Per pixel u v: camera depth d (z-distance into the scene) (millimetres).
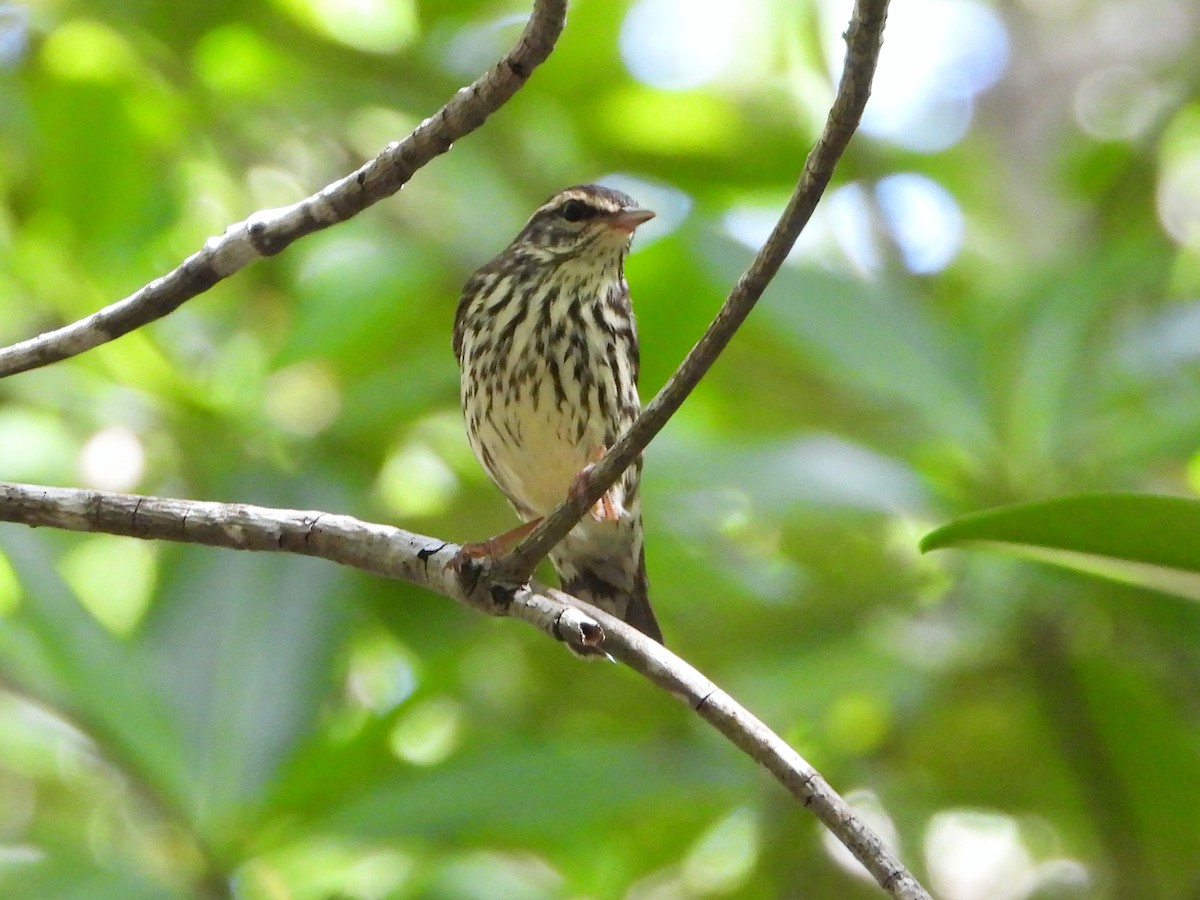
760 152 13445
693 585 11445
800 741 11117
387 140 13836
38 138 12211
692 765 9383
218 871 8570
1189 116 14750
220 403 11758
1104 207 13094
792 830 11031
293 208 6555
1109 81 14594
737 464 10336
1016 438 10320
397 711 8906
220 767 8688
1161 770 10242
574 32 13219
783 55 14555
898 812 11156
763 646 11078
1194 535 5789
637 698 11695
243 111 13242
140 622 9211
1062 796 11055
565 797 8883
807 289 10703
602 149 13508
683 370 5953
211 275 6617
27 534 9195
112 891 8266
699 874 12289
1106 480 10219
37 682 8914
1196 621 10414
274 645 9141
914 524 10648
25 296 12508
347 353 12133
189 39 13070
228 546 6719
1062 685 10406
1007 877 12898
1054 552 5988
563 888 10812
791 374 11828
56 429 12633
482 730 10781
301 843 8758
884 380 10438
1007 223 13914
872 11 5207
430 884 9680
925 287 13242
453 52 13414
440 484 12875
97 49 12797
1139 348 10750
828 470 10273
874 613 11203
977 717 11516
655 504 11625
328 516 6754
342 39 14031
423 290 12312
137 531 6652
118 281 12195
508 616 6488
